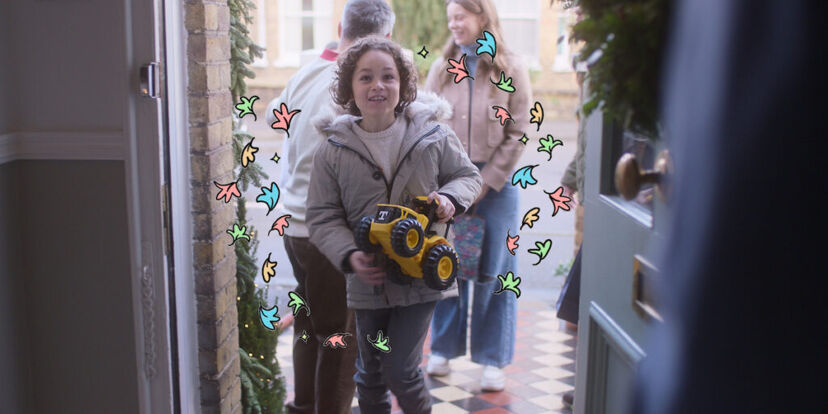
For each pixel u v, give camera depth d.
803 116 0.81
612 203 1.74
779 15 0.81
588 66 1.46
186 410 2.58
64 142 2.28
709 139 0.86
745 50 0.83
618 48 1.36
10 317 2.29
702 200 0.87
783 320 0.84
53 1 2.23
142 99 2.26
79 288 2.36
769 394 0.85
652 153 1.52
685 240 0.90
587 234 1.93
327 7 10.43
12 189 2.29
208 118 2.57
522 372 3.78
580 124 2.93
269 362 3.18
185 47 2.53
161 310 2.36
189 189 2.59
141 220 2.31
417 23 9.29
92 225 2.33
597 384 1.85
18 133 2.28
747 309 0.85
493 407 3.42
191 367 2.62
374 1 2.90
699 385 0.88
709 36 0.87
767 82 0.82
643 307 1.51
